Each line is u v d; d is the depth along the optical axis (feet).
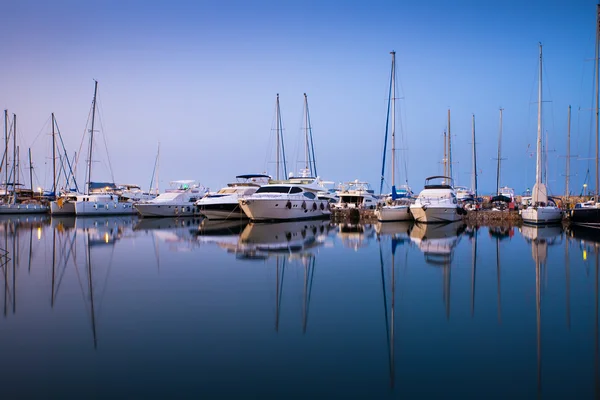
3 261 59.88
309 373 24.26
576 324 31.96
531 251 68.90
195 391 22.34
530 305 36.99
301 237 91.15
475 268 54.13
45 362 25.48
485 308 36.17
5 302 37.91
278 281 46.37
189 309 35.76
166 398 21.68
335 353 26.89
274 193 135.23
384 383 23.13
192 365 25.21
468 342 28.53
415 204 131.23
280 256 63.93
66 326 31.58
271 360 25.88
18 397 21.67
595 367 24.75
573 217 118.01
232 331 30.63
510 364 25.23
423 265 56.34
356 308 36.22
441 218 129.29
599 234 95.91
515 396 21.81
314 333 30.25
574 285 44.47
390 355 26.53
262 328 31.22
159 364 25.29
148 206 163.43
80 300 38.58
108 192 198.29
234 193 151.12
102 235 96.73
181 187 185.88
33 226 125.18
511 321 32.71
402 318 33.47
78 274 50.34
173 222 141.90
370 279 47.55
